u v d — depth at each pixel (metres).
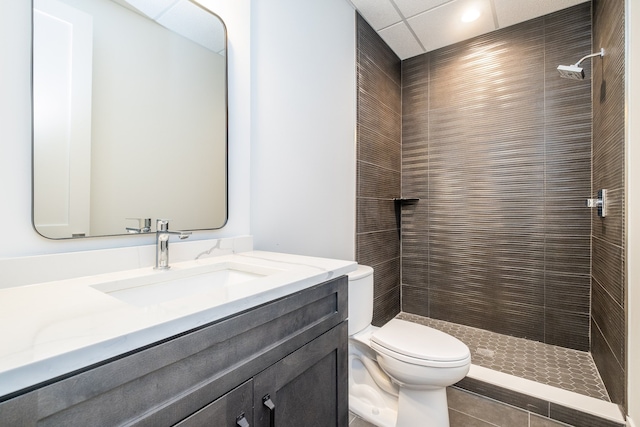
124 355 0.45
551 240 2.05
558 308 2.03
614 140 1.43
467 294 2.36
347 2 1.94
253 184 1.37
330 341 0.89
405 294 2.63
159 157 1.05
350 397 1.50
